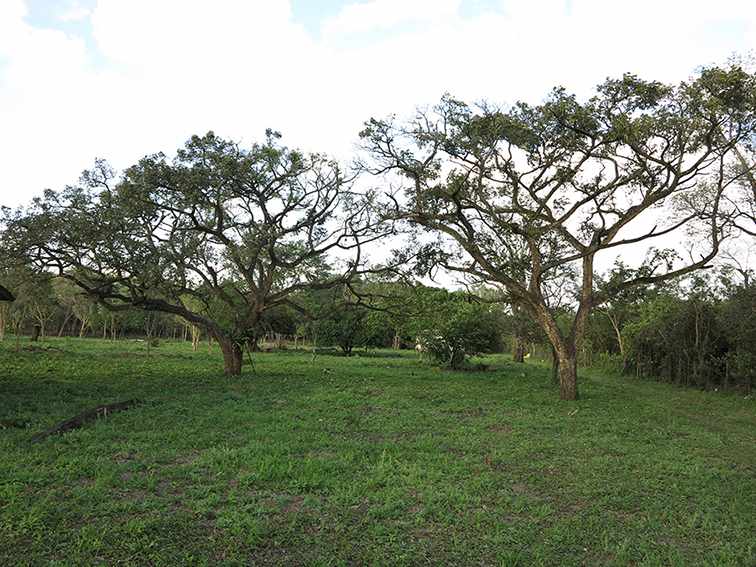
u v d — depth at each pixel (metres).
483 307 31.00
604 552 5.88
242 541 5.69
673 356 29.39
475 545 5.89
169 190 19.17
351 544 5.78
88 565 5.04
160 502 6.64
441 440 10.78
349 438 10.76
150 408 13.06
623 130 14.80
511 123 16.58
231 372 22.14
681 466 9.41
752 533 6.48
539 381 24.31
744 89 14.06
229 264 23.72
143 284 18.78
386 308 25.12
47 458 8.37
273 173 21.22
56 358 25.55
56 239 17.11
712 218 17.08
